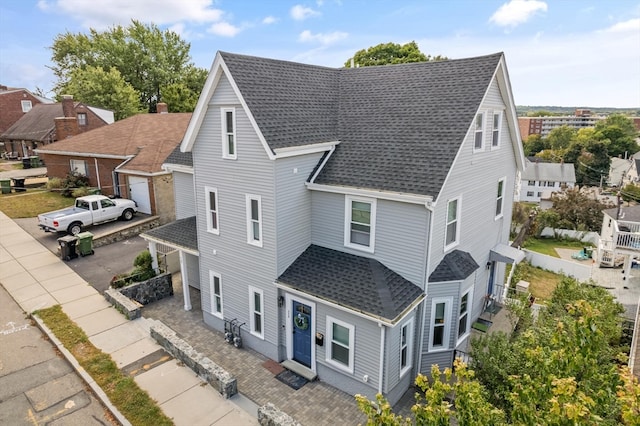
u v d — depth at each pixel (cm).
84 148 3136
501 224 1764
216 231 1431
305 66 1619
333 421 1055
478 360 998
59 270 1906
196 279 1847
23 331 1383
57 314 1475
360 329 1102
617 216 3397
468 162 1311
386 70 1616
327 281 1197
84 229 2419
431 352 1260
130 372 1162
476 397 546
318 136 1330
